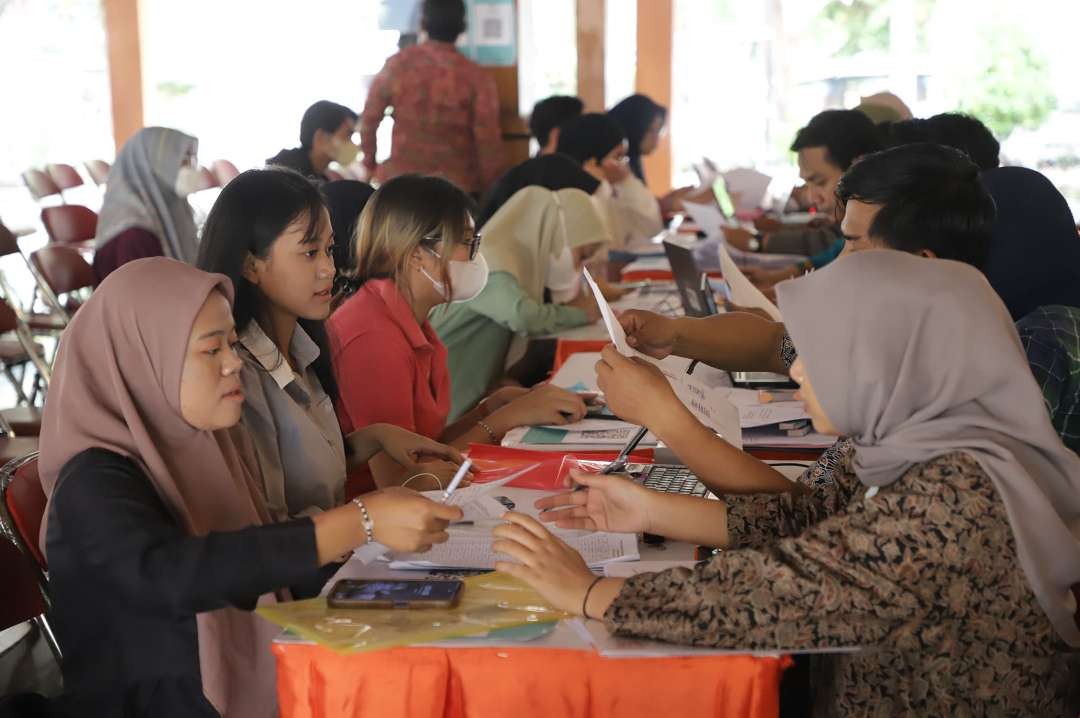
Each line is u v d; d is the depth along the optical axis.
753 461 1.67
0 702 1.53
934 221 1.73
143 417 1.47
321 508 1.96
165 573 1.31
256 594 1.34
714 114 7.92
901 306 1.27
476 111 5.88
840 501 1.56
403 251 2.41
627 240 5.57
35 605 1.87
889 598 1.23
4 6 7.70
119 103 7.78
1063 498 1.29
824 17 7.72
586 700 1.29
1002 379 1.27
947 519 1.23
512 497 1.81
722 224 4.80
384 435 2.22
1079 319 1.97
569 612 1.35
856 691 1.33
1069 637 1.33
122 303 1.44
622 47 7.68
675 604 1.28
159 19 7.84
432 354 2.55
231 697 1.52
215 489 1.53
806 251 4.83
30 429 3.37
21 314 4.39
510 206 3.70
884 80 7.77
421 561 1.52
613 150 5.19
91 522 1.36
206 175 6.84
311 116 4.81
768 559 1.27
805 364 1.31
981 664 1.28
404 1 6.87
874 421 1.30
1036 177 2.17
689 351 2.27
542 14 7.34
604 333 3.52
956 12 7.61
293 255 1.83
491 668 1.29
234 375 1.49
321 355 2.08
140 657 1.49
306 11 7.85
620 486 1.60
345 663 1.30
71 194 7.35
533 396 2.37
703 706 1.28
